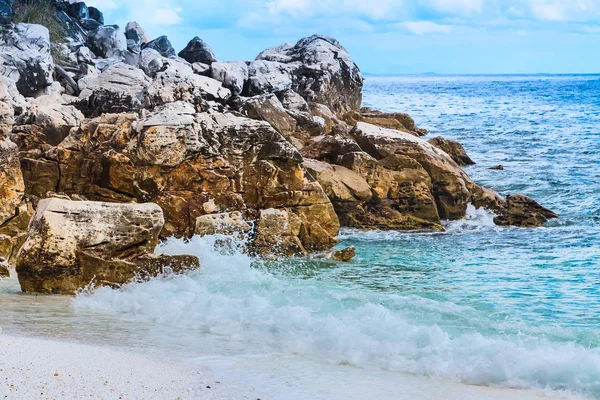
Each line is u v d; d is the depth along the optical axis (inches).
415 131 1508.4
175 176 760.3
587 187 1117.1
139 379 332.8
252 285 579.8
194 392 323.3
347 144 952.3
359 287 601.3
